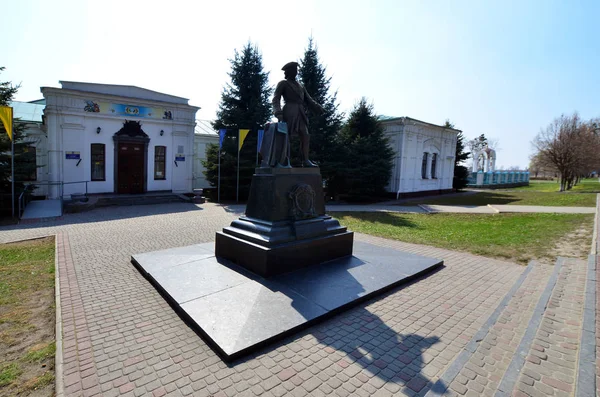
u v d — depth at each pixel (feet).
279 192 17.65
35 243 25.96
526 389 8.30
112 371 9.59
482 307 14.46
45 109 48.83
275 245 16.48
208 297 13.92
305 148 20.47
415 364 10.12
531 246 25.36
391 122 72.02
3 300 14.73
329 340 11.41
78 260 20.92
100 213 43.16
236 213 44.86
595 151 85.56
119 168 55.36
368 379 9.34
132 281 17.03
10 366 9.92
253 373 9.54
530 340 10.77
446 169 88.48
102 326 12.26
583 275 17.44
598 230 29.04
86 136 51.67
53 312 13.62
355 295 14.49
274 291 14.60
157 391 8.75
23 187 43.39
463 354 10.32
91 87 51.47
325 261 19.03
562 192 83.87
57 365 9.84
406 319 13.15
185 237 28.60
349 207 56.75
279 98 19.10
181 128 61.05
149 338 11.43
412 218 43.29
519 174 150.41
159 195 56.18
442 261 20.58
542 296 14.52
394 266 18.81
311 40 59.72
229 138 61.36
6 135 40.22
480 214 46.29
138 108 56.13
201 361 10.12
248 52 60.18
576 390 7.86
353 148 63.05
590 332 10.71
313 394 8.67
